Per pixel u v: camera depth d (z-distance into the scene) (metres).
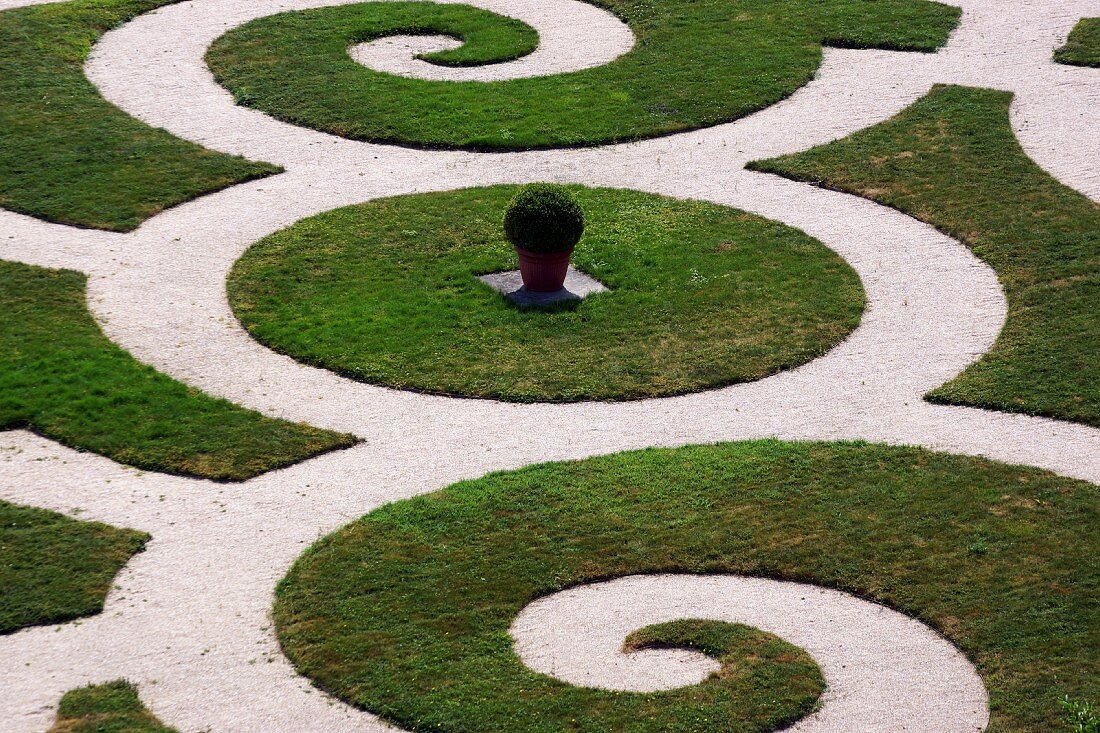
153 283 32.53
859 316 31.17
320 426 27.02
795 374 29.02
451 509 24.17
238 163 38.78
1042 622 21.14
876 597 22.00
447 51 46.75
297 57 45.97
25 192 36.78
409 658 20.66
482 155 39.75
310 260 33.72
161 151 39.28
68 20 47.75
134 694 19.94
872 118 41.72
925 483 24.84
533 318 31.08
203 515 24.23
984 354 29.45
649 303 31.75
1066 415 26.97
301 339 30.09
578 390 28.25
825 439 26.53
